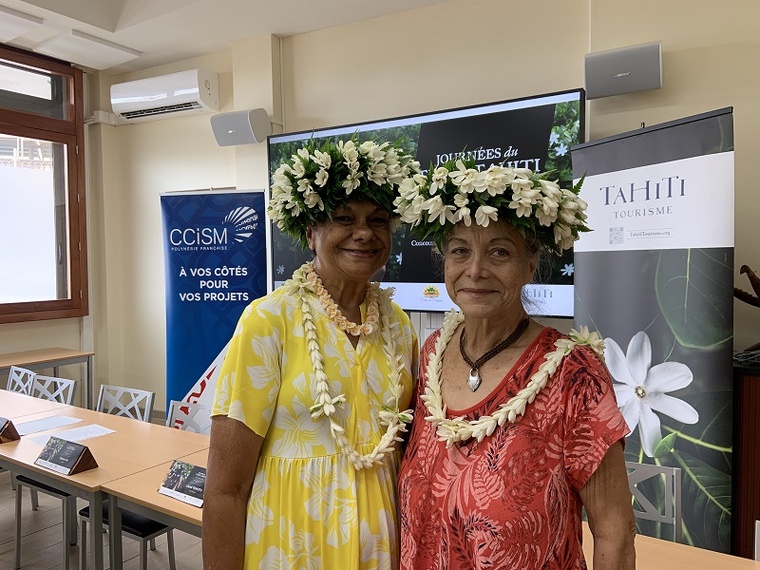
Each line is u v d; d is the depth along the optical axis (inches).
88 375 193.8
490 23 146.6
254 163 182.5
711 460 89.9
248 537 47.9
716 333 88.9
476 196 40.0
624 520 38.0
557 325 134.5
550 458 39.0
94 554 85.0
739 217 119.2
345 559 47.2
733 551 100.0
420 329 152.3
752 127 117.3
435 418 43.4
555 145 130.4
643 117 127.2
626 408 99.3
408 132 148.6
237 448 46.8
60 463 90.1
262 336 48.6
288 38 177.6
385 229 52.2
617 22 127.7
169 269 161.2
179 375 160.4
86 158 214.4
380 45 162.4
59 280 209.0
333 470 48.2
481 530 38.9
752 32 116.6
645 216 96.4
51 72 200.4
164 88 191.9
